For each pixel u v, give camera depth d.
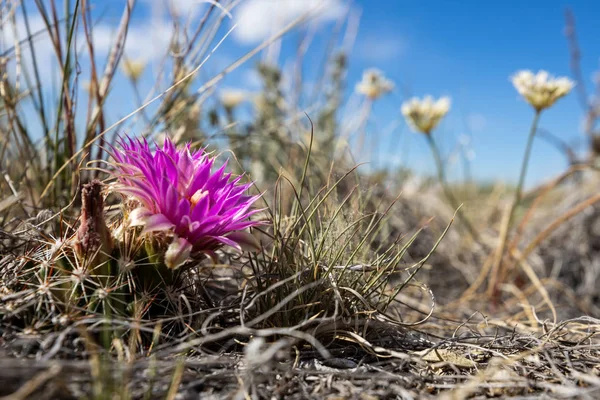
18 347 0.12
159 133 0.24
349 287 0.17
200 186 0.15
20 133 0.21
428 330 0.21
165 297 0.15
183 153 0.15
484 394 0.13
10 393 0.10
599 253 0.33
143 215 0.14
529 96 0.26
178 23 0.25
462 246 0.35
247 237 0.15
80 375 0.11
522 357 0.14
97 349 0.13
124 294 0.14
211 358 0.13
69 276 0.14
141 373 0.12
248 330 0.13
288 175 0.28
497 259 0.28
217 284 0.20
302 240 0.18
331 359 0.15
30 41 0.21
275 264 0.17
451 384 0.13
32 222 0.18
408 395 0.12
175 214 0.14
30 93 0.22
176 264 0.14
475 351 0.16
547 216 0.39
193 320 0.16
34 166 0.22
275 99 0.40
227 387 0.12
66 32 0.21
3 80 0.21
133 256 0.15
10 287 0.15
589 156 0.42
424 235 0.34
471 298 0.29
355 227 0.20
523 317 0.23
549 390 0.13
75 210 0.20
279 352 0.13
